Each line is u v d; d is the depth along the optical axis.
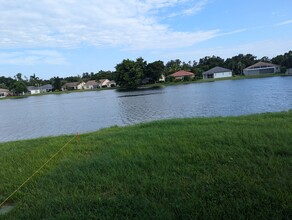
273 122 9.88
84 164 6.25
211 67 122.75
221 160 5.73
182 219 3.63
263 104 23.91
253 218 3.53
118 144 8.20
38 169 6.38
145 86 94.94
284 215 3.54
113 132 11.39
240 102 26.75
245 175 4.80
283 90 34.88
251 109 21.84
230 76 102.94
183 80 100.12
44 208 4.22
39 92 136.25
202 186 4.52
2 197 5.04
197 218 3.63
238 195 4.13
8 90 134.88
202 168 5.38
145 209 3.88
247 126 9.38
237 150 6.29
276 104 23.20
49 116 31.23
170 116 22.16
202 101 30.81
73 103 49.31
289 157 5.59
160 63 103.44
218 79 94.19
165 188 4.54
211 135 8.04
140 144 7.83
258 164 5.33
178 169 5.41
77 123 23.47
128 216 3.78
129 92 68.12
